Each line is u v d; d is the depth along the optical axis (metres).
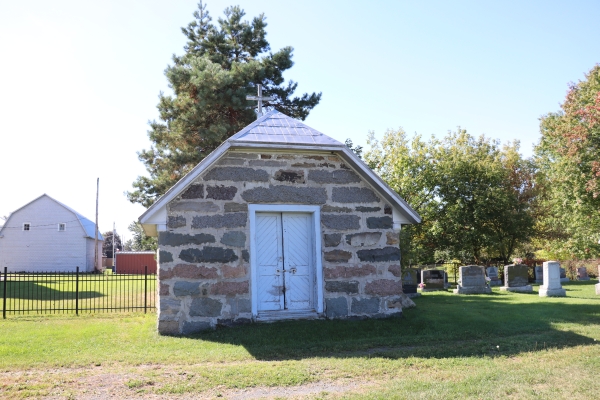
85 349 10.02
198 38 28.67
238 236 12.20
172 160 25.11
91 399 7.01
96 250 51.78
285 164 12.77
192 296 11.72
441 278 26.02
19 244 52.06
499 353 9.43
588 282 29.77
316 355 9.45
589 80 29.11
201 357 9.29
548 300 18.16
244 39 28.11
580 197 27.27
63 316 14.91
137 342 10.66
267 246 12.72
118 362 8.99
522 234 35.38
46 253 52.31
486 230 35.25
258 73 25.72
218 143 24.47
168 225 11.78
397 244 13.39
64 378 7.93
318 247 12.79
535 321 12.73
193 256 11.84
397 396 6.88
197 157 24.61
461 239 35.19
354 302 12.84
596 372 8.00
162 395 7.17
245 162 12.50
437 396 6.87
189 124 24.81
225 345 10.27
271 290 12.62
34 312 15.91
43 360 9.09
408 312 14.35
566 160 27.95
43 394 7.18
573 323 12.46
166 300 11.57
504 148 42.53
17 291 24.88
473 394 6.95
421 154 35.28
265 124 13.35
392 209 13.48
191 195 12.02
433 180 35.25
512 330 11.60
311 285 12.89
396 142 35.31
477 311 14.68
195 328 11.64
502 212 34.84
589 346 9.86
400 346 10.22
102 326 12.77
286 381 7.69
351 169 13.25
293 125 13.52
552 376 7.80
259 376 7.92
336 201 13.03
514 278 23.98
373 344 10.26
